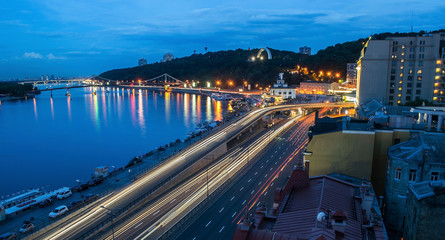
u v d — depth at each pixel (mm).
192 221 85125
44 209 91188
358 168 64812
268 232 30922
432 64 150875
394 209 59531
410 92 154875
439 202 41125
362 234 36781
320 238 29016
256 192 105062
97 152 198875
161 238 76125
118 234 78500
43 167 171250
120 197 99312
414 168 56812
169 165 130250
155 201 99625
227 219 85938
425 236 42156
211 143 163625
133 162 136625
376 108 109062
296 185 49094
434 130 69250
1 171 164500
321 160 66312
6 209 89938
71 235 76125
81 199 98438
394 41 153750
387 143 65375
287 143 175875
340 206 43000
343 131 64750
